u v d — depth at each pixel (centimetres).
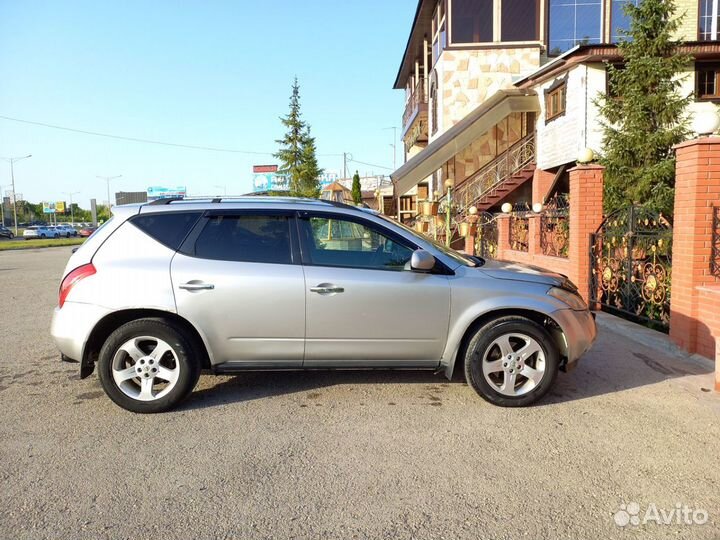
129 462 357
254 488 323
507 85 1967
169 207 466
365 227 465
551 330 468
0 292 1241
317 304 445
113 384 436
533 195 1891
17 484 329
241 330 444
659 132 1125
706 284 574
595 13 1922
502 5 1953
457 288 450
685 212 584
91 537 276
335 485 326
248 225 462
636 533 276
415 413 437
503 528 281
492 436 392
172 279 439
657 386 494
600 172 846
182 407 454
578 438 387
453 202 1903
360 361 455
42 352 654
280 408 450
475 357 445
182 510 300
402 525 285
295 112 3114
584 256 855
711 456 357
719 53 1508
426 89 2516
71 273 447
